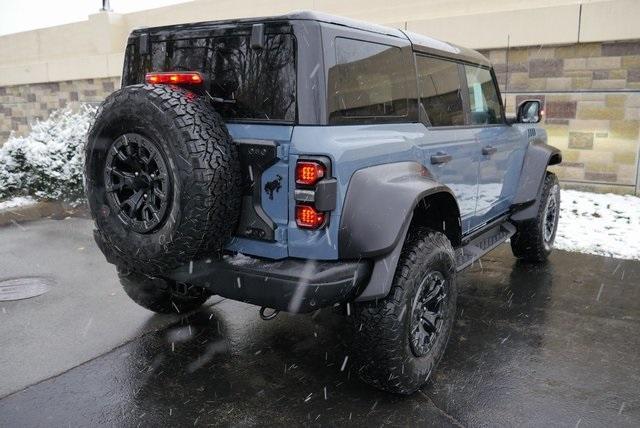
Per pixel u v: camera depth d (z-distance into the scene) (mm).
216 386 3121
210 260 2738
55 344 3645
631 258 5590
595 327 3908
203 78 2801
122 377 3217
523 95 8852
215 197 2490
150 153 2551
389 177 2807
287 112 2617
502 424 2750
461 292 4637
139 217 2705
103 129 2689
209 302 4402
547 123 8766
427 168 3344
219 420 2791
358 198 2625
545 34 8359
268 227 2619
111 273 5164
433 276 3051
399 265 2842
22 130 16453
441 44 3869
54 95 15305
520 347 3598
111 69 13602
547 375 3234
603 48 8148
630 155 8273
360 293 2730
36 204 8320
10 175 8492
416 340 2953
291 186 2547
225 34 2820
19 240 6363
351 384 3148
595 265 5375
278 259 2652
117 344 3648
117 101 2619
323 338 3762
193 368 3328
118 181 2750
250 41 2709
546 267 5340
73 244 6195
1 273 5156
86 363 3381
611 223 6852
